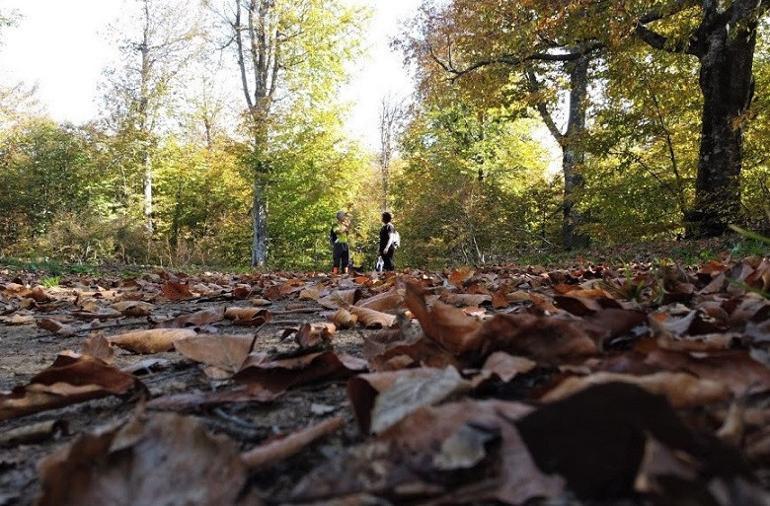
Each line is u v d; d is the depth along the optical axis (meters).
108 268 16.50
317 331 2.25
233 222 34.59
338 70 25.69
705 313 1.68
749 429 0.71
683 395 0.75
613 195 14.02
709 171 12.00
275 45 25.83
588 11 11.95
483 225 22.53
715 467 0.54
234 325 2.85
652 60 13.57
